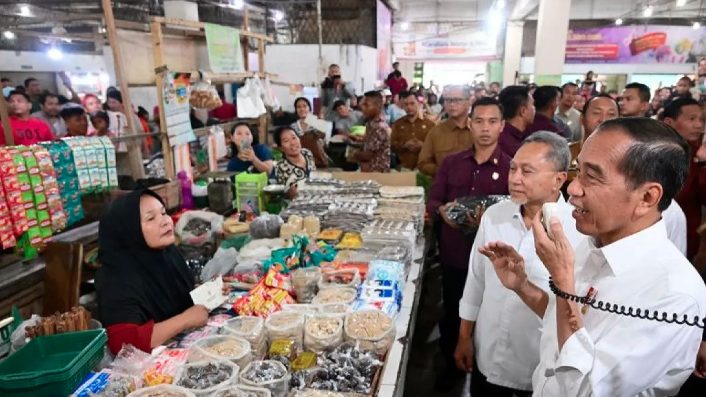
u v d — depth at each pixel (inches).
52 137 168.2
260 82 172.2
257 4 369.4
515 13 570.3
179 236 100.1
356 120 267.4
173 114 126.7
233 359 56.5
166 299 70.7
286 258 85.2
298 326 64.3
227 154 179.8
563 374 38.3
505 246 53.7
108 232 67.4
